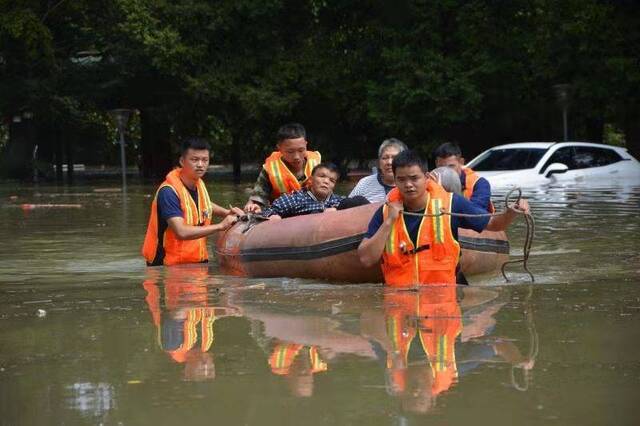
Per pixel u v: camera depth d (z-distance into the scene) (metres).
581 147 25.33
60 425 4.43
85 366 5.53
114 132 61.91
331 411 4.52
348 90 38.91
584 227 13.81
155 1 38.09
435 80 35.31
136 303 7.86
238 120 41.25
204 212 11.28
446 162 10.99
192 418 4.48
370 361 5.45
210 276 9.85
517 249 11.41
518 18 36.97
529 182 23.91
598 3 35.25
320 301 7.71
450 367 5.27
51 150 48.81
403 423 4.33
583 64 34.94
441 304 7.38
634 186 22.67
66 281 9.45
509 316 6.80
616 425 4.25
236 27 38.91
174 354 5.77
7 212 20.06
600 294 7.80
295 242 9.45
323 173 10.89
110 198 25.34
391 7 37.06
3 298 8.30
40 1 40.78
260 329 6.49
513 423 4.30
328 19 40.53
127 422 4.44
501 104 37.53
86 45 42.66
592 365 5.28
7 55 41.06
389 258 8.45
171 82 41.44
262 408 4.60
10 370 5.48
